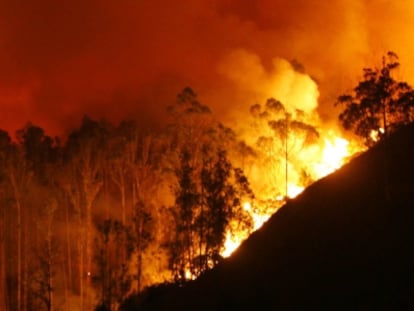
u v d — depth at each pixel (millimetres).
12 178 86375
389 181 57812
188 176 67062
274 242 59438
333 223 56438
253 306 50188
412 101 52406
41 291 77375
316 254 52875
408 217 51031
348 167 65375
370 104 52469
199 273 63969
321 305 45250
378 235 50688
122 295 68875
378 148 65062
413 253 46094
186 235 66062
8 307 85312
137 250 71375
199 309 55406
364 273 46438
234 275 57562
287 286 50438
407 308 40406
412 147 61156
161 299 62969
